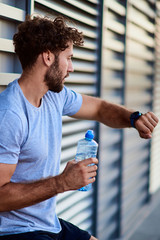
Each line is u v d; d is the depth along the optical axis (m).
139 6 4.14
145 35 4.60
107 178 3.61
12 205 1.30
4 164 1.28
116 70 3.64
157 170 5.87
